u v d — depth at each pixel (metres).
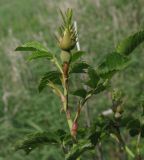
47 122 7.66
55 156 6.60
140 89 7.96
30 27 14.70
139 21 10.29
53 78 2.29
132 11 10.59
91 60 8.51
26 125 7.82
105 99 7.39
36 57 2.30
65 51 2.20
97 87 2.23
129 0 11.55
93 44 9.34
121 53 2.29
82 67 2.23
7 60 10.06
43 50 2.31
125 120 2.45
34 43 2.35
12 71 9.27
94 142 2.33
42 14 15.15
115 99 2.41
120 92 2.41
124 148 2.46
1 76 9.68
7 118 7.84
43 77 2.27
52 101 7.85
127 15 10.47
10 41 10.66
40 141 2.28
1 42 11.70
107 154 5.64
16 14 18.41
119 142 2.45
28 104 8.30
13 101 8.53
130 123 2.43
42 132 2.24
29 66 9.16
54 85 2.29
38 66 8.98
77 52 2.21
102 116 2.47
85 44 9.44
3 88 8.76
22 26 15.48
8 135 7.35
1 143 7.26
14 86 8.93
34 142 2.28
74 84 5.59
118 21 10.39
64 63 2.22
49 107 7.92
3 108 8.39
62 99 2.27
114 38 9.45
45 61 8.96
